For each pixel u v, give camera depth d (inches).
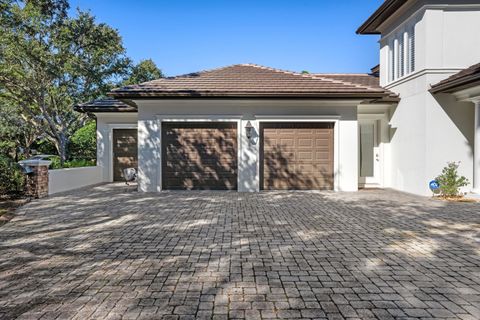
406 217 319.9
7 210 352.5
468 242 234.8
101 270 181.8
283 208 366.3
